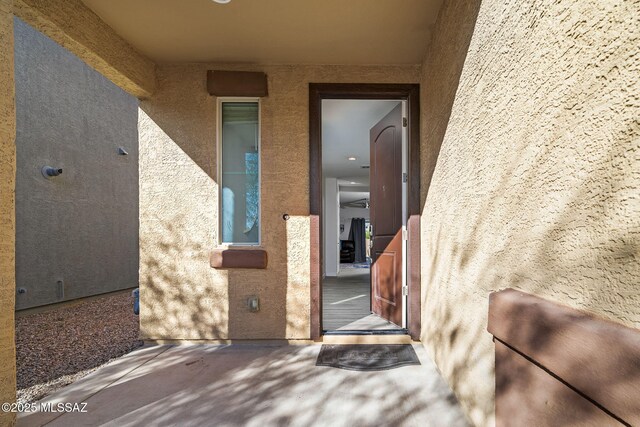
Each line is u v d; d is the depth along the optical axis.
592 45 0.81
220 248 2.85
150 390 2.03
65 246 4.93
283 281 2.83
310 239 2.84
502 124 1.29
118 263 6.06
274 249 2.84
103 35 2.26
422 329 2.76
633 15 0.70
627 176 0.71
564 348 0.82
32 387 2.11
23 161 4.34
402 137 3.07
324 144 5.06
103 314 4.28
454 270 1.88
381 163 3.55
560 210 0.93
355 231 13.32
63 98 4.95
